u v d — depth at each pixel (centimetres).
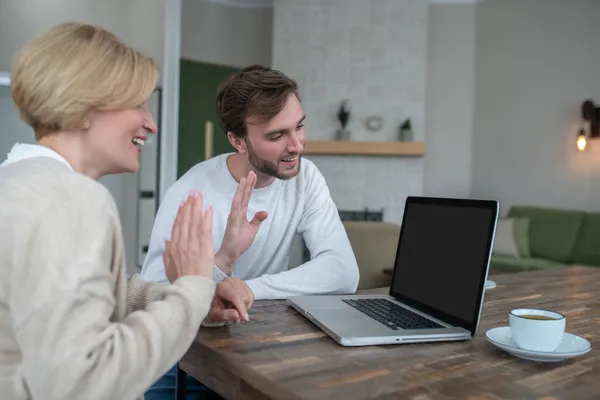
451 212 114
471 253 105
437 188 677
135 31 441
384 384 76
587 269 205
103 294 67
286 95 134
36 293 62
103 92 76
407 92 606
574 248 516
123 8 440
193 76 630
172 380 145
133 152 84
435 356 89
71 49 75
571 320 121
